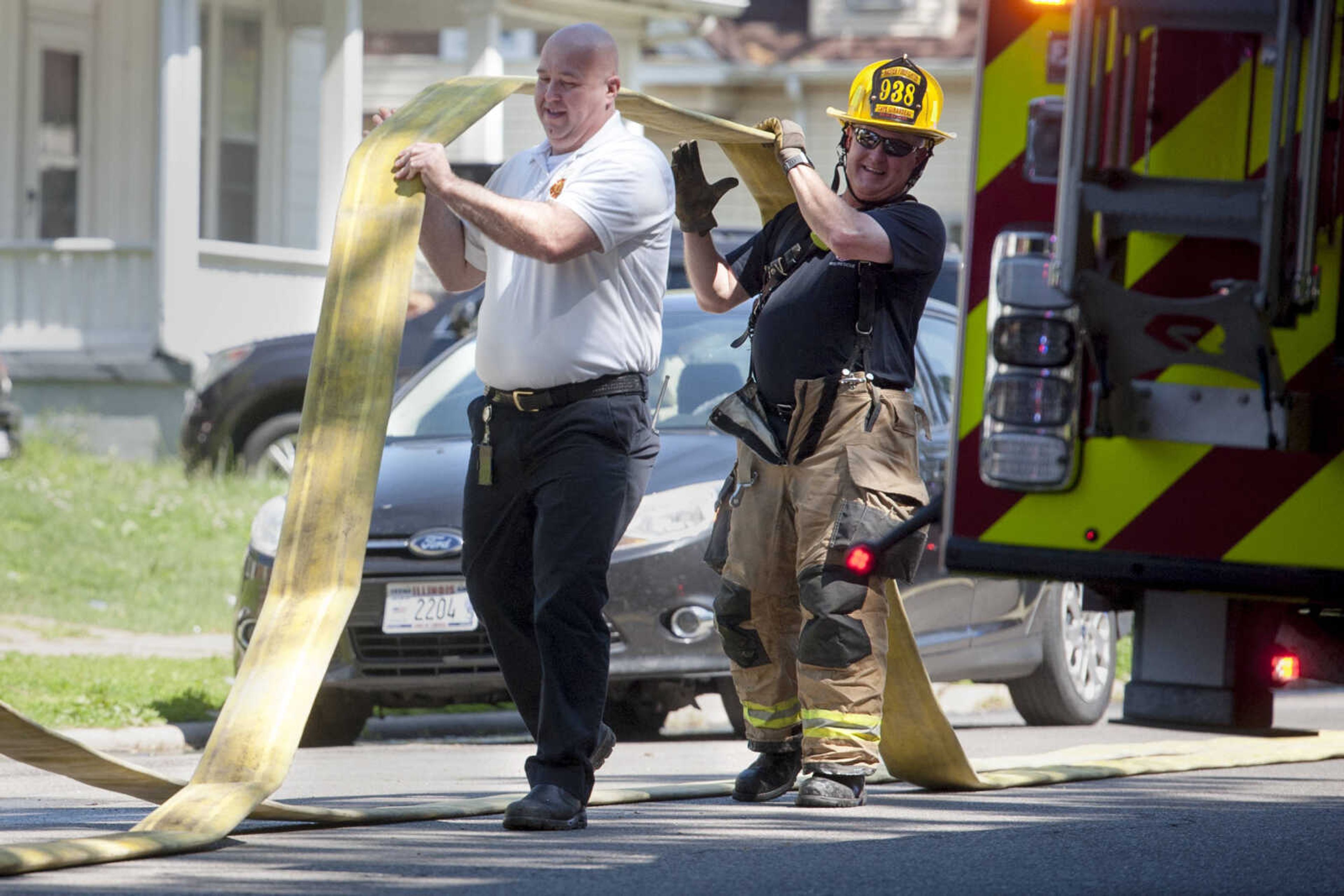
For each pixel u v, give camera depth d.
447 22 82.88
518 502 20.44
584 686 20.06
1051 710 36.06
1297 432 18.97
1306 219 17.94
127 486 58.75
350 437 19.20
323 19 83.38
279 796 23.83
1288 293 18.09
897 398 22.17
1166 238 19.70
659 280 20.55
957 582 33.22
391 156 19.77
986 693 42.53
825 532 21.95
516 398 20.14
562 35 20.25
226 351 60.97
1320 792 24.27
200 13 81.44
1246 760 27.39
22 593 47.62
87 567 50.44
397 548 30.31
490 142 79.81
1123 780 25.59
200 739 33.03
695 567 30.06
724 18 95.88
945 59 110.75
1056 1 20.92
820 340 22.14
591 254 19.98
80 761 18.47
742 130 22.12
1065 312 19.33
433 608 30.16
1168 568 19.47
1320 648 22.94
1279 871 18.23
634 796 22.72
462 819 21.19
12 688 34.94
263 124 84.56
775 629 23.05
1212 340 19.52
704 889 16.75
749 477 22.78
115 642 43.69
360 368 19.33
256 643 18.81
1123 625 36.72
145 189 80.88
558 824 19.95
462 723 36.81
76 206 79.88
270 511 33.00
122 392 72.38
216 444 59.91
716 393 32.72
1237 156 19.83
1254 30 18.34
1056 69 20.92
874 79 22.48
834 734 22.16
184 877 16.70
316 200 87.31
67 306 73.69
